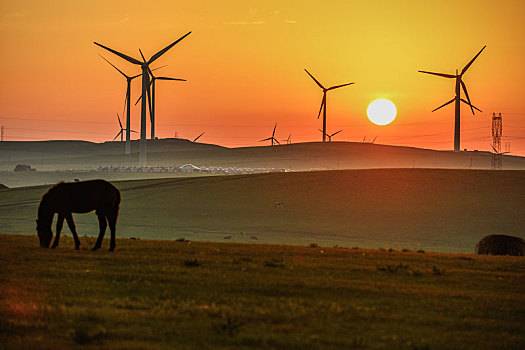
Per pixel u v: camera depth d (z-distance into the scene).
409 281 70.94
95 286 61.28
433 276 75.94
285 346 41.97
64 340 42.00
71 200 90.88
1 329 44.47
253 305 54.47
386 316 51.75
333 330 46.69
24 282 62.56
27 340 41.53
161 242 118.81
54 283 62.34
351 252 105.25
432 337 45.88
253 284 64.38
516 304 59.34
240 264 80.12
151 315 49.47
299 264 82.12
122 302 53.75
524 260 104.44
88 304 53.16
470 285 70.06
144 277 67.00
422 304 57.41
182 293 58.84
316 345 42.38
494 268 87.88
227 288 61.94
